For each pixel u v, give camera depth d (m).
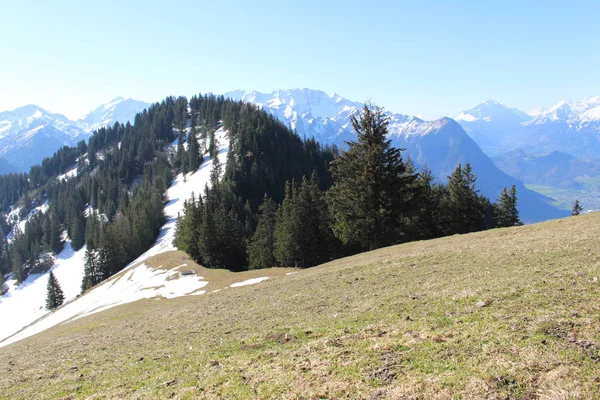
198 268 64.62
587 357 7.60
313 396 8.20
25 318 133.12
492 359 8.27
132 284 66.75
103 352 17.06
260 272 50.44
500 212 80.12
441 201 66.19
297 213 67.50
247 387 9.27
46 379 13.89
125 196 193.50
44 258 180.00
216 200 124.75
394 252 33.69
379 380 8.40
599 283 11.98
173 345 15.70
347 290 20.17
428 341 9.99
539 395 6.78
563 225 29.55
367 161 45.22
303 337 12.64
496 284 14.54
